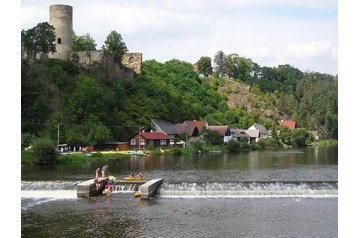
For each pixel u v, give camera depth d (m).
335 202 54.62
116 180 64.00
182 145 148.12
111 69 165.88
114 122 134.50
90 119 123.50
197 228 43.56
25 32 145.12
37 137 107.44
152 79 195.00
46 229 42.94
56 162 93.69
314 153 137.00
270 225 44.91
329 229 43.59
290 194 59.09
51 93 125.31
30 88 119.94
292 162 101.69
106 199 55.78
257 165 93.56
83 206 52.09
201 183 61.34
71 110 123.38
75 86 133.38
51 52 149.12
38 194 58.38
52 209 50.59
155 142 141.62
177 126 159.88
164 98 168.75
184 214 48.69
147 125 148.75
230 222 45.81
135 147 135.75
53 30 147.50
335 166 92.06
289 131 195.62
